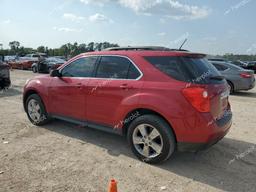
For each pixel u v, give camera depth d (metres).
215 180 3.87
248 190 3.63
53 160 4.35
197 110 3.81
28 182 3.66
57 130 5.87
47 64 20.94
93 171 4.02
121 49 4.96
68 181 3.71
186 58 4.12
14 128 5.95
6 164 4.16
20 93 10.73
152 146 4.22
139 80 4.34
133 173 4.00
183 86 3.90
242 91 13.66
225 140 5.50
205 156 4.67
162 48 4.57
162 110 4.00
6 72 11.02
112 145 5.07
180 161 4.45
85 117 5.14
